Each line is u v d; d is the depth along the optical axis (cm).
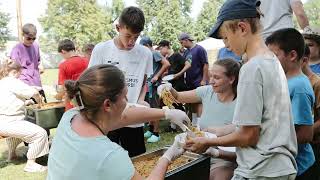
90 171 140
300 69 223
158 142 616
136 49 296
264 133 175
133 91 295
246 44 176
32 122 518
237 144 178
